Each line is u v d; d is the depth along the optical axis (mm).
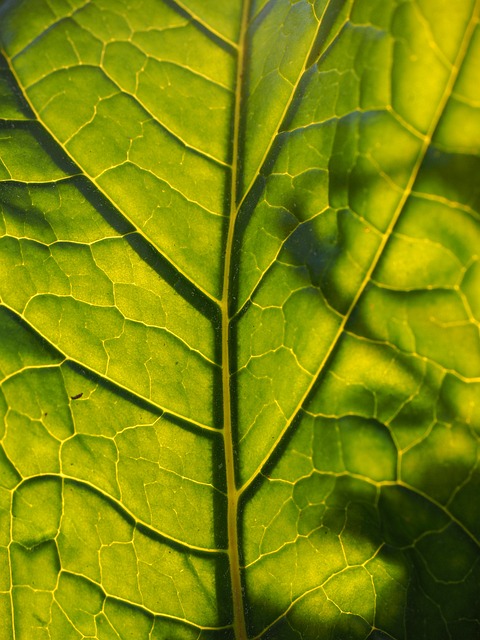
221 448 196
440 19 182
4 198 202
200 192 202
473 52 181
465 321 183
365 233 187
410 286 185
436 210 183
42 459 197
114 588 195
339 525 189
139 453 197
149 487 197
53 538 196
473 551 183
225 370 198
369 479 187
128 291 200
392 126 185
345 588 189
